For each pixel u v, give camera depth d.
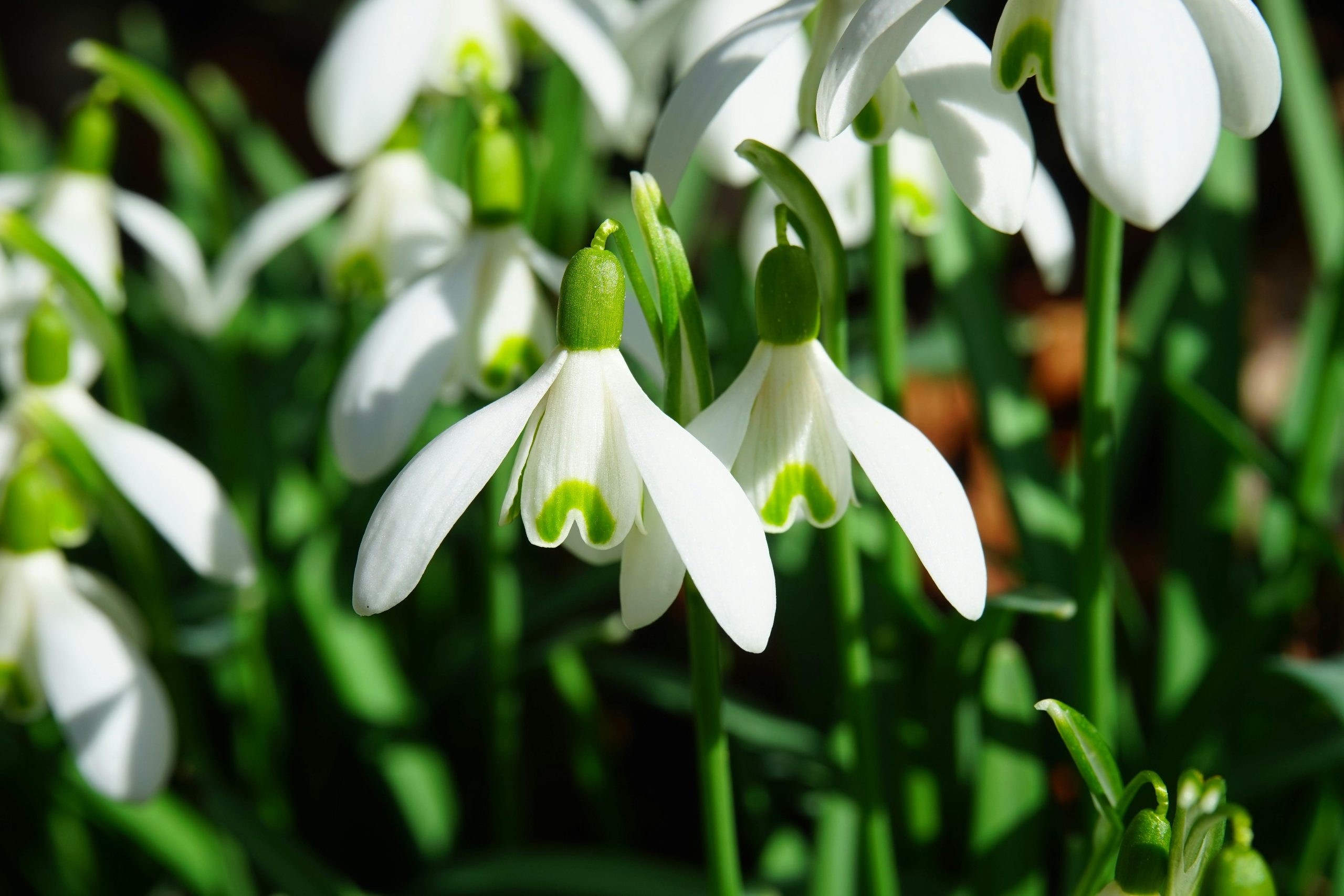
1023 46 0.28
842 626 0.32
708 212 0.71
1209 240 0.44
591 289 0.28
